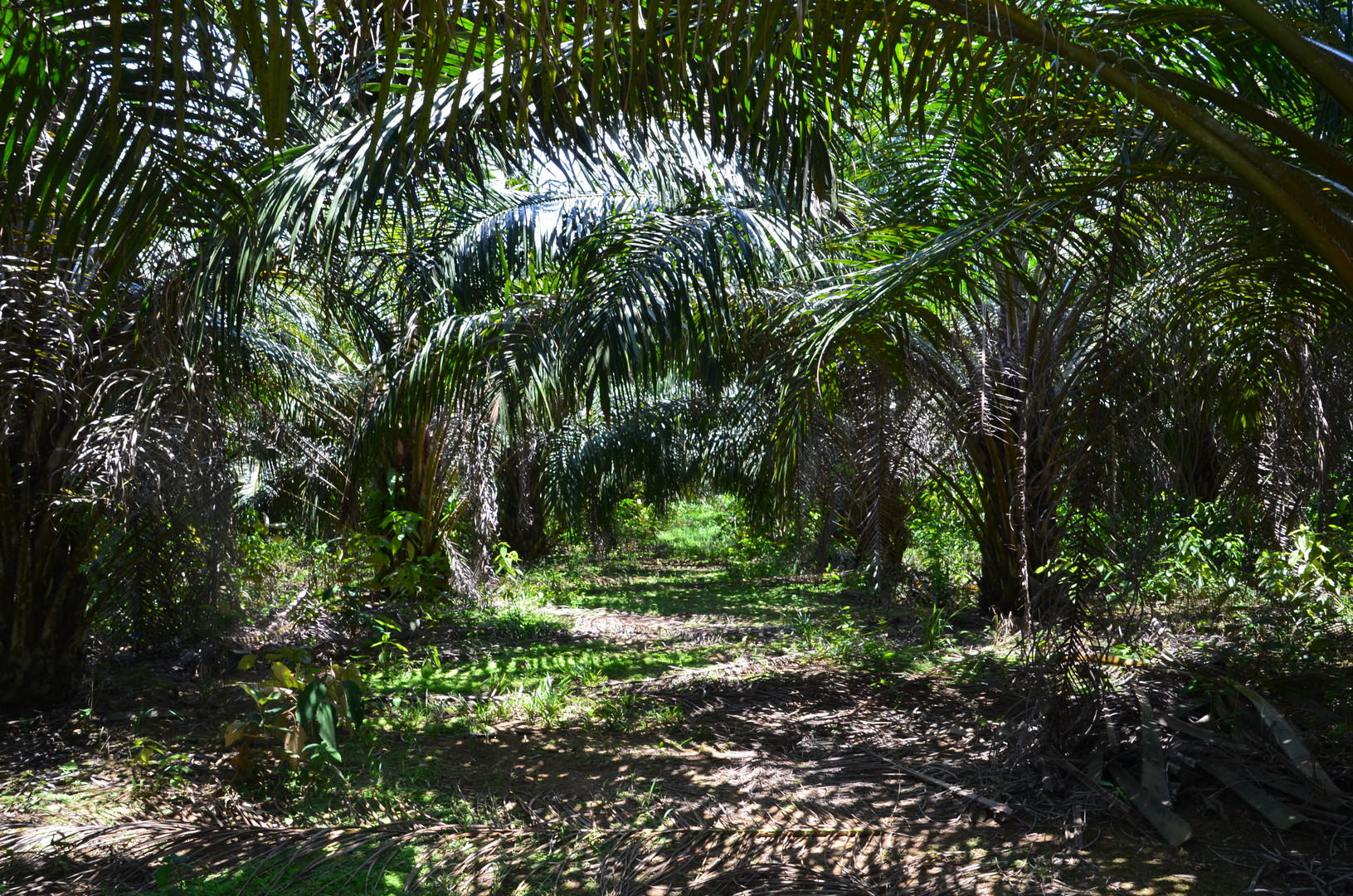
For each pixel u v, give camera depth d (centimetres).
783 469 582
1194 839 312
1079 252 354
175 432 475
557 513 1227
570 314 570
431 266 645
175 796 361
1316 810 322
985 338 611
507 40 210
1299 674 435
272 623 686
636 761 411
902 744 422
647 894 278
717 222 525
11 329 428
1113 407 348
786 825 329
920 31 272
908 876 289
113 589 541
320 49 266
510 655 676
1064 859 299
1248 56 315
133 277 363
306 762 375
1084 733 367
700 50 261
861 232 460
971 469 731
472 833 323
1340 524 649
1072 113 314
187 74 230
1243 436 471
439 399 669
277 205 365
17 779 384
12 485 466
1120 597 354
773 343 574
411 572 783
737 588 1090
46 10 210
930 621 688
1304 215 241
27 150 222
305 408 825
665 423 1152
